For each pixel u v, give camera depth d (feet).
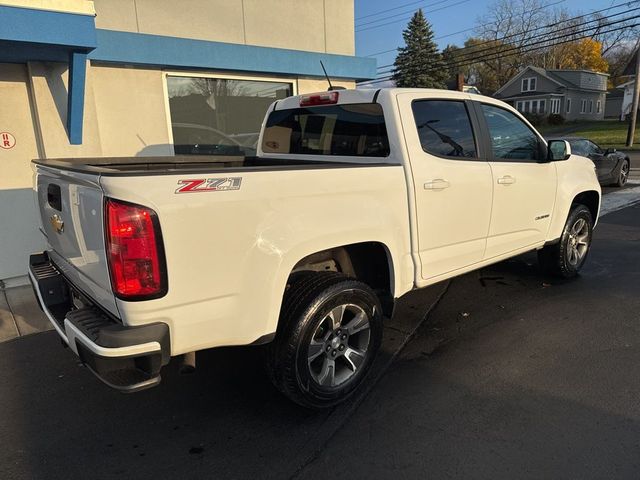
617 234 25.36
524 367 11.69
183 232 7.55
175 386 11.51
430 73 178.29
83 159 12.71
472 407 10.15
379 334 10.71
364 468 8.52
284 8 27.84
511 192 13.92
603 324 13.97
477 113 13.25
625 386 10.71
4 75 19.83
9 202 20.62
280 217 8.64
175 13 23.66
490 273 19.06
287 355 9.19
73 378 12.14
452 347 12.89
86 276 8.66
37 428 10.07
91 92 21.02
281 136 14.76
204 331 8.04
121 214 7.16
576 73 183.52
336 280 9.75
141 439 9.59
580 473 8.14
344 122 12.53
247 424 9.94
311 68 28.94
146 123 23.50
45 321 15.93
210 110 26.05
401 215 10.94
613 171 41.88
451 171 11.99
